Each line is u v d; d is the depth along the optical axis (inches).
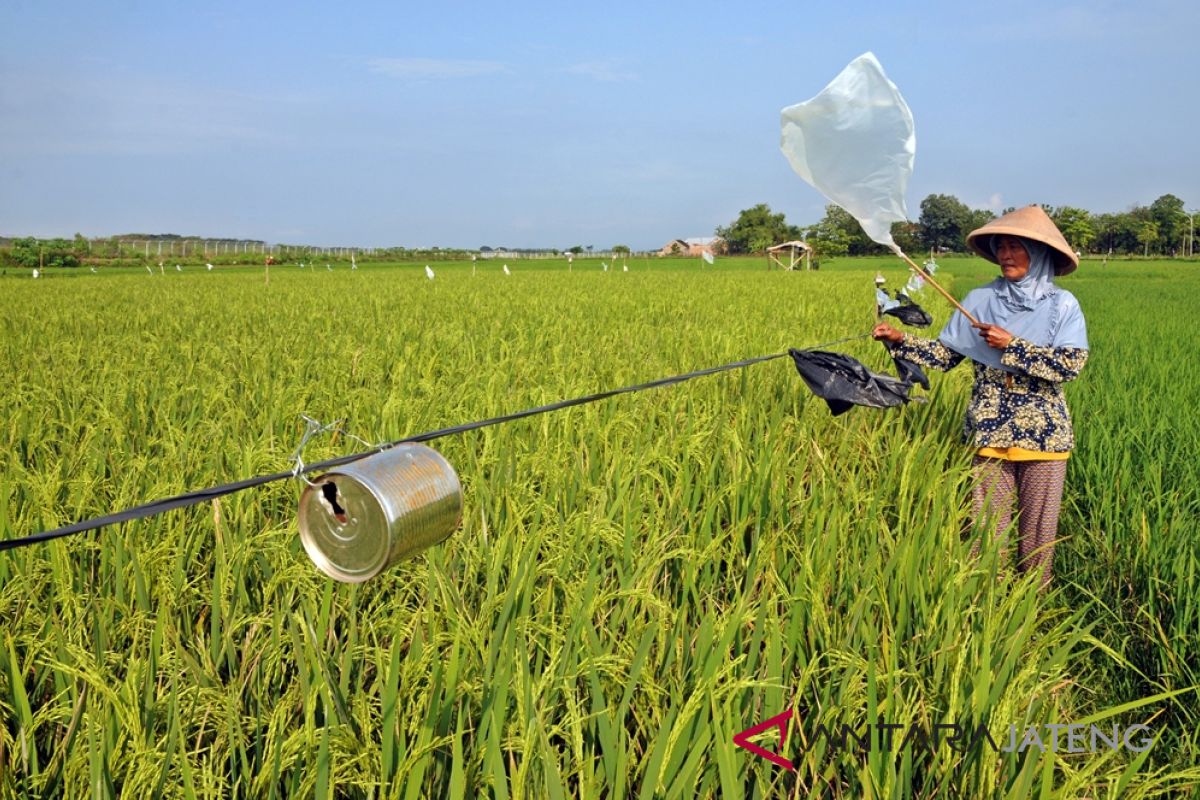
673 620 118.9
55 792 92.1
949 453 221.8
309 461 169.6
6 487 150.1
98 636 112.0
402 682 99.6
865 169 165.0
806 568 128.7
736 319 536.1
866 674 111.3
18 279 1460.4
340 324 517.7
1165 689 139.1
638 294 862.5
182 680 108.5
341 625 125.7
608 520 137.3
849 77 157.9
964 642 113.7
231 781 95.2
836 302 730.8
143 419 224.8
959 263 2723.9
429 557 125.0
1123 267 2667.3
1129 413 279.6
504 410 229.5
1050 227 178.9
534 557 122.5
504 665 101.6
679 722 87.2
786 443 205.9
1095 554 190.4
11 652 99.3
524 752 81.9
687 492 165.5
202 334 474.6
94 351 374.3
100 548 136.5
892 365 367.9
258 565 135.8
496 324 496.1
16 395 243.0
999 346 177.3
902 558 140.5
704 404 245.1
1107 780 110.0
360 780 87.6
